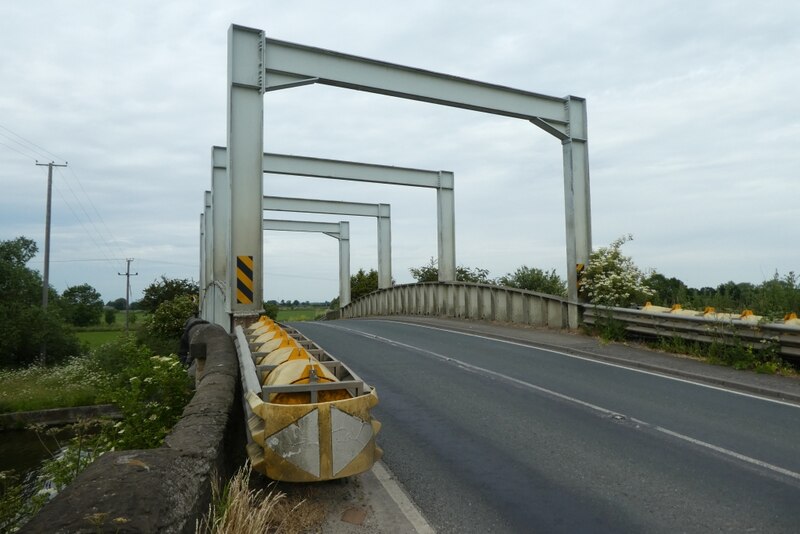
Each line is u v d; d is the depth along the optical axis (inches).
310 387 187.6
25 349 1300.4
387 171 1053.8
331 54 566.6
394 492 199.9
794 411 314.2
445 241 1061.8
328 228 1585.9
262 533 153.1
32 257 1657.2
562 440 261.9
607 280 601.6
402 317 1067.3
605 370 442.6
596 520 178.1
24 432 682.8
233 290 480.4
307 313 2987.2
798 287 592.4
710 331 472.4
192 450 148.6
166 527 109.6
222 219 808.3
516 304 784.9
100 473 122.7
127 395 316.2
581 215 676.1
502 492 201.8
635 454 241.4
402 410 319.6
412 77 614.5
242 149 504.1
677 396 351.3
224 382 239.3
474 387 379.2
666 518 178.5
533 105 666.8
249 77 516.7
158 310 1227.2
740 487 203.6
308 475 174.2
